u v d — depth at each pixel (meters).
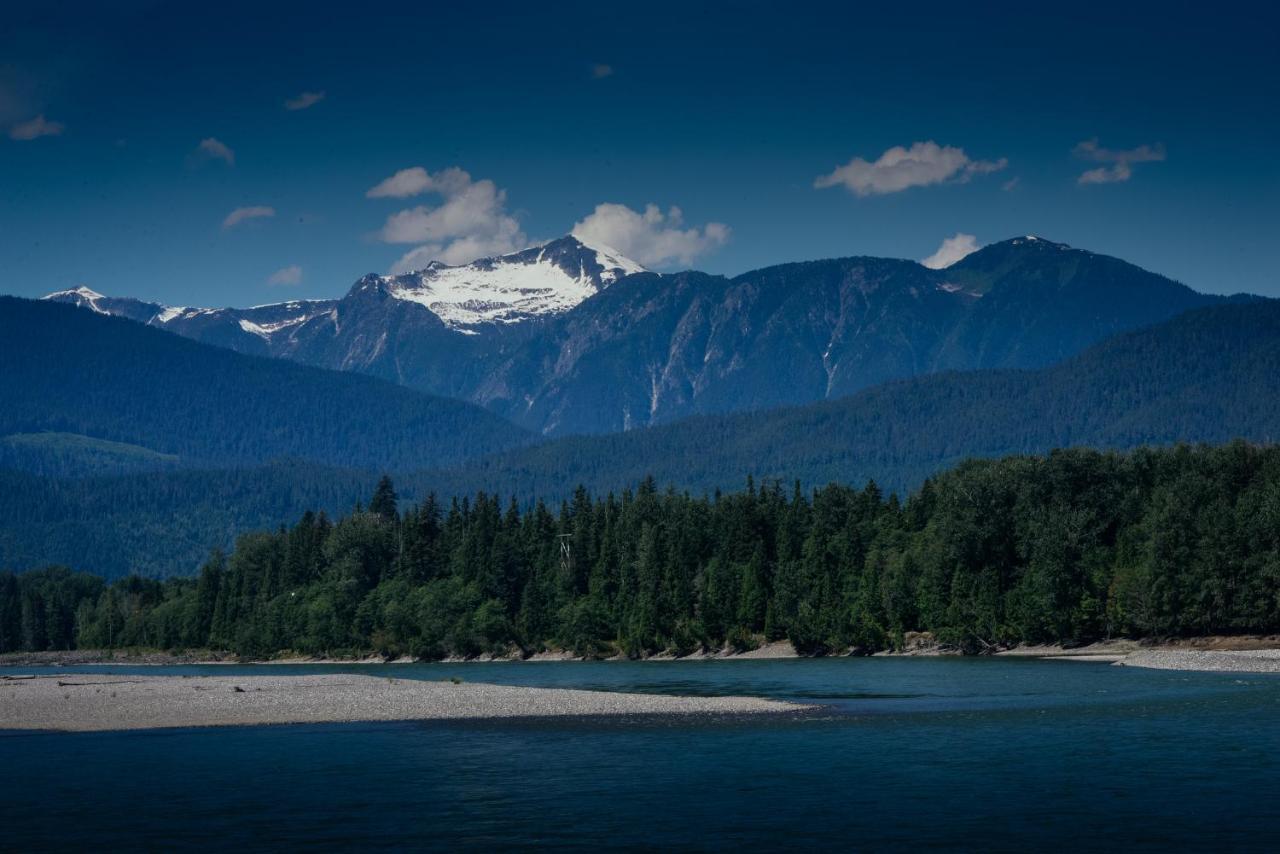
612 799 65.94
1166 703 101.31
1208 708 97.25
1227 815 60.69
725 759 77.50
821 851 55.62
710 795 66.62
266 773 74.44
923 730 88.38
